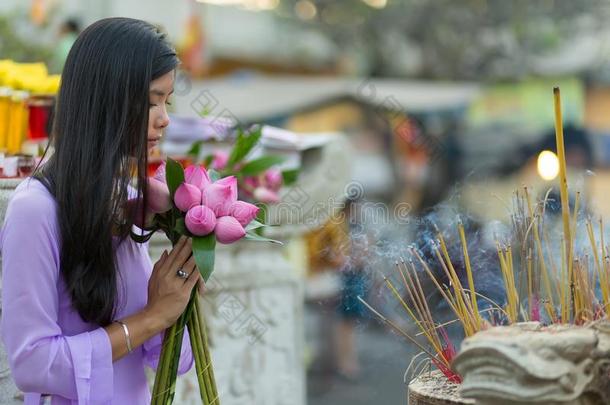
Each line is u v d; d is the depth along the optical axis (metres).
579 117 15.94
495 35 17.66
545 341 2.20
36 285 2.61
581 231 3.29
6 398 3.61
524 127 15.71
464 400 2.66
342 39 17.78
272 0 17.17
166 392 2.84
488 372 2.21
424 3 17.67
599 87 16.52
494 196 4.12
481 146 15.09
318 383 7.42
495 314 3.37
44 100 4.25
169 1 10.80
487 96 16.23
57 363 2.61
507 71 17.50
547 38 17.34
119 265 2.83
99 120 2.68
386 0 17.84
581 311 2.67
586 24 17.22
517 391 2.16
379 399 6.67
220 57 14.55
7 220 2.66
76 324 2.75
